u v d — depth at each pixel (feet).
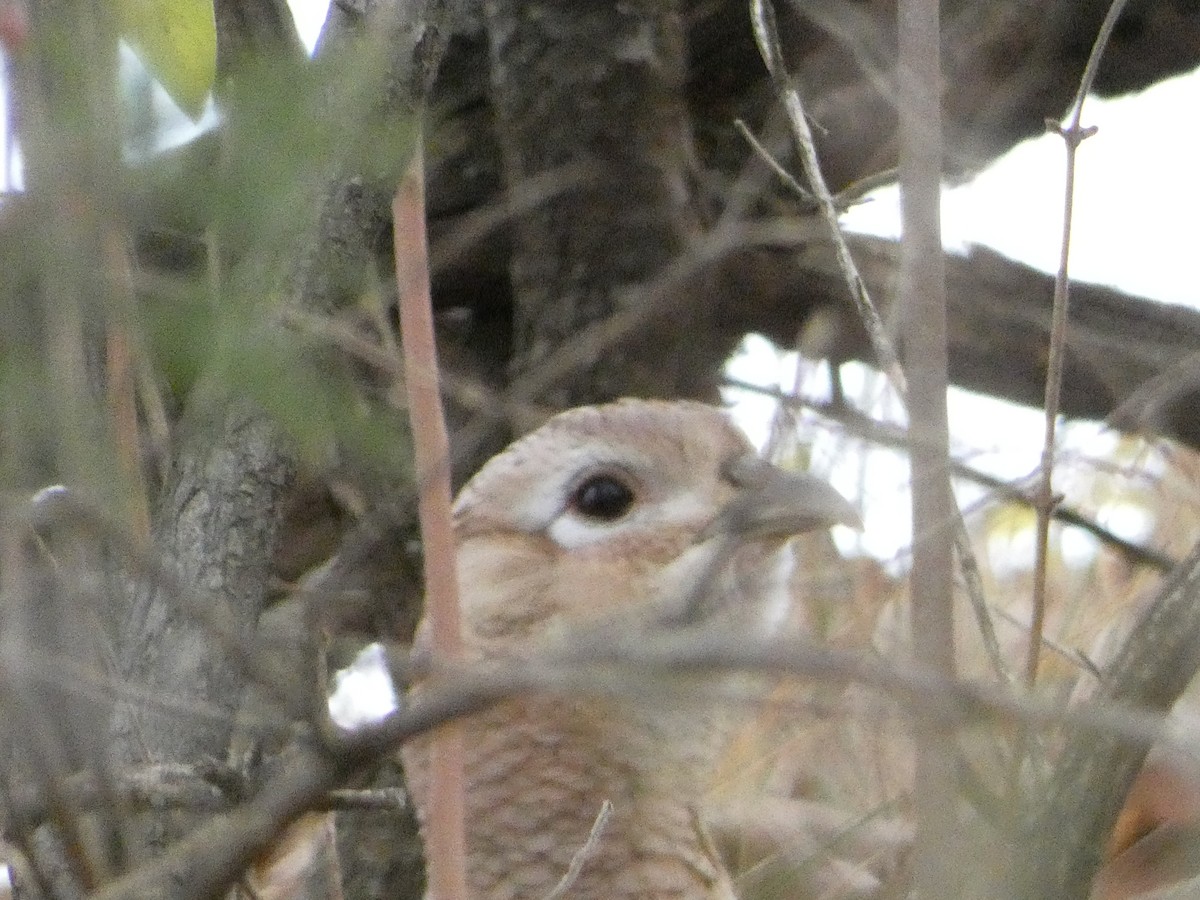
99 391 20.63
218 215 16.60
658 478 27.30
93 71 17.02
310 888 28.50
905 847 28.12
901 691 15.98
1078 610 34.94
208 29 19.22
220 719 19.56
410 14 21.47
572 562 26.91
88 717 19.27
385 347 25.94
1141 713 20.83
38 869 20.20
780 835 32.04
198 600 18.70
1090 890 22.48
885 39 34.50
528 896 26.32
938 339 21.86
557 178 32.96
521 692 15.15
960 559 25.25
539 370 31.35
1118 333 36.32
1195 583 22.39
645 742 26.30
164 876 18.90
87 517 16.90
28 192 17.01
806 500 27.27
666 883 26.50
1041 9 34.58
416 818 30.96
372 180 21.42
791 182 26.94
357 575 30.73
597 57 32.91
